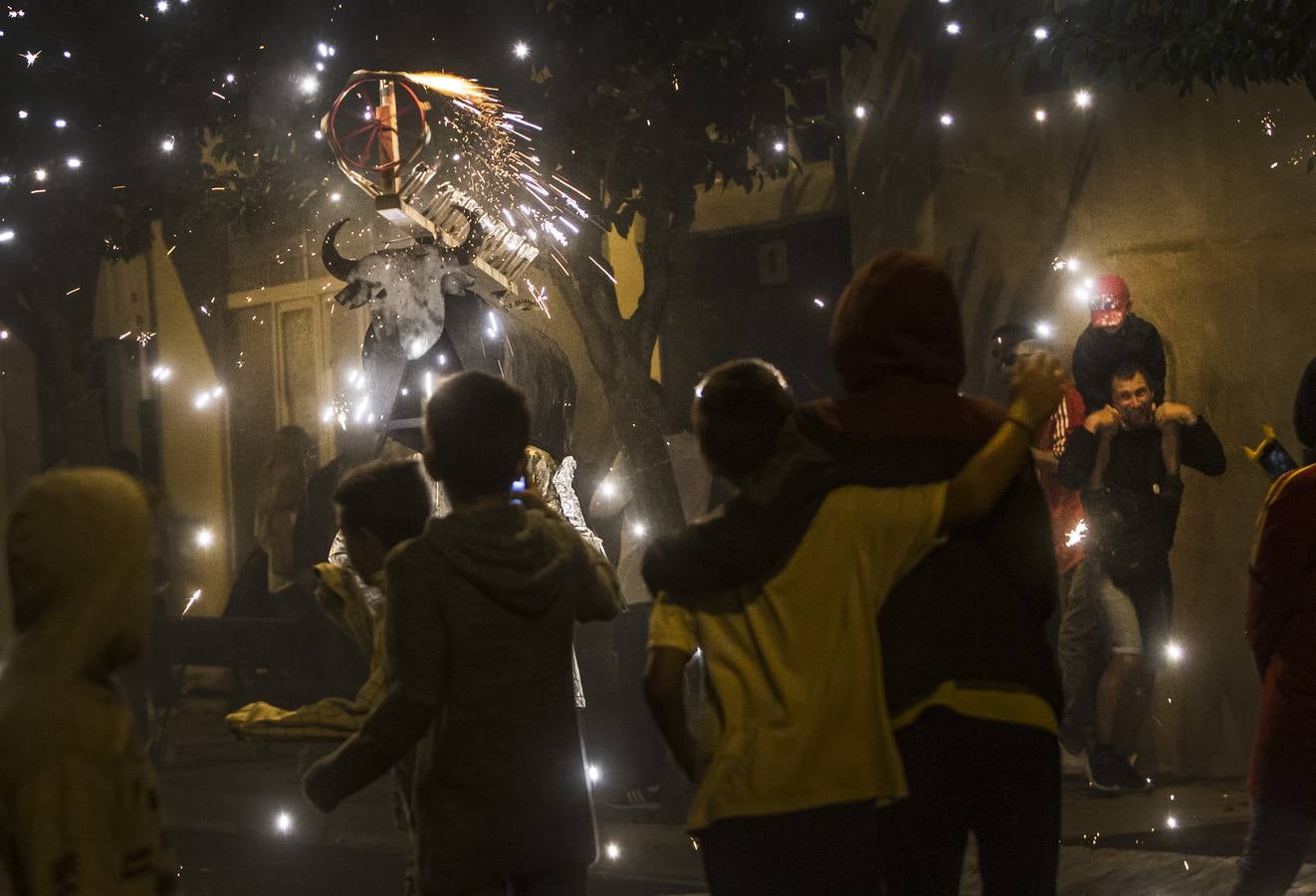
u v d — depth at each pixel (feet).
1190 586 28.84
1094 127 29.45
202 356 40.93
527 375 20.40
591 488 31.17
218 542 40.88
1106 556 26.50
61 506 9.07
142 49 32.48
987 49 29.99
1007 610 11.28
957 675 11.03
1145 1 26.21
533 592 12.71
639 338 28.35
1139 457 26.43
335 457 38.40
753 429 11.53
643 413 27.71
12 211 34.78
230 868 25.30
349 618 14.25
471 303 19.71
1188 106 28.68
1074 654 27.30
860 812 10.96
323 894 23.39
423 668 12.35
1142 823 24.68
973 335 30.37
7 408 44.65
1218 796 26.58
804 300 33.12
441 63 28.30
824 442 11.43
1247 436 28.30
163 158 32.89
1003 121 30.22
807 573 11.17
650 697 11.54
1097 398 27.55
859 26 31.60
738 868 11.13
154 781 9.28
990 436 11.59
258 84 30.17
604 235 34.24
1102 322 27.43
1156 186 28.94
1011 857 11.13
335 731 13.57
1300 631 15.05
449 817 12.45
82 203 34.06
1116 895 19.80
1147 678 26.61
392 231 37.14
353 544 14.17
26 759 8.62
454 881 12.36
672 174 28.50
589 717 29.91
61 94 32.81
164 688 33.37
